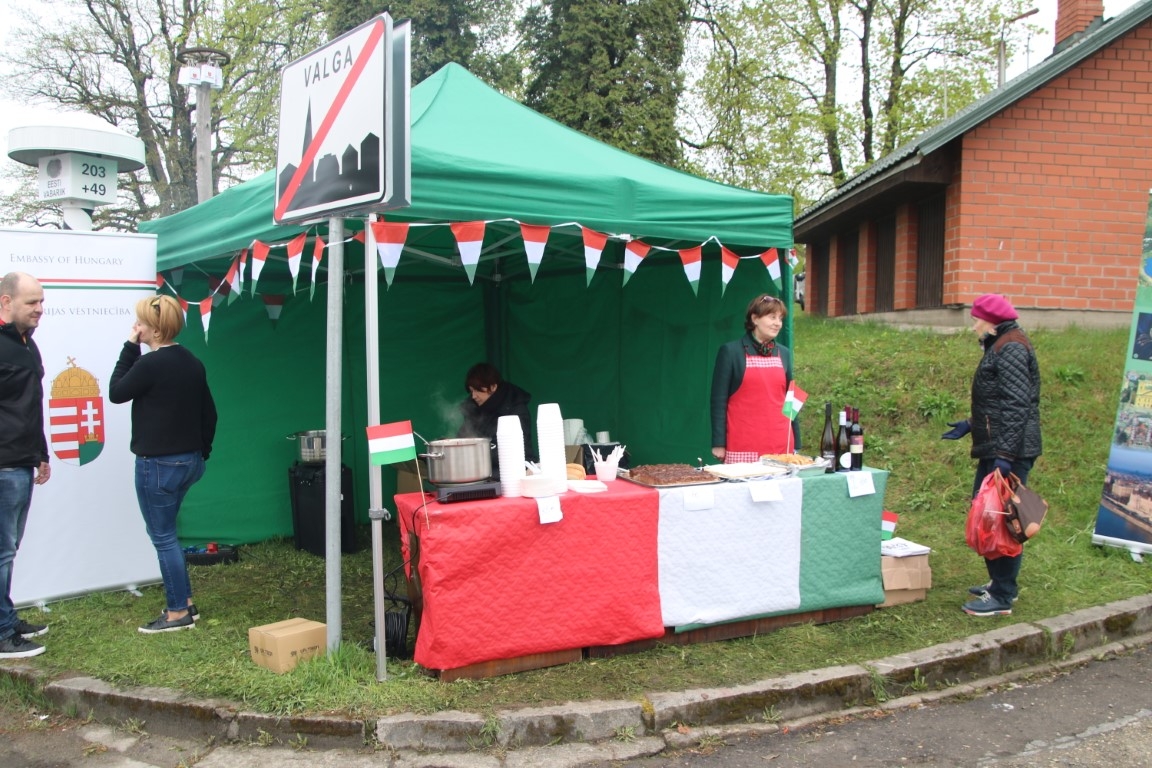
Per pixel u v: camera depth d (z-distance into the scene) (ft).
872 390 25.91
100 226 59.72
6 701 12.26
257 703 10.96
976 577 16.10
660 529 12.50
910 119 62.54
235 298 18.89
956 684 12.42
